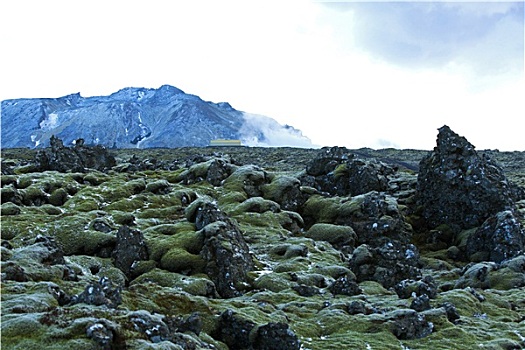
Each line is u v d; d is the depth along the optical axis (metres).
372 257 71.75
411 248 76.00
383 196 97.62
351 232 91.50
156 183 110.62
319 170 126.06
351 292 61.09
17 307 31.83
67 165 125.88
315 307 53.56
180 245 69.31
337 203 103.25
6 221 80.00
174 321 35.44
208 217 75.25
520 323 52.12
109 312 31.34
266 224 93.88
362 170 117.50
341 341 43.19
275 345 38.78
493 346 43.56
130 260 67.38
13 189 94.88
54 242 51.84
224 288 62.44
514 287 67.12
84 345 26.73
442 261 87.25
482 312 55.94
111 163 141.88
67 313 30.50
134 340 28.27
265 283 63.19
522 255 75.50
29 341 27.39
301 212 106.69
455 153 109.12
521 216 103.88
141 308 40.09
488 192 100.69
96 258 67.50
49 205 94.06
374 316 48.62
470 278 71.31
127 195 105.00
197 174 123.06
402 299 57.44
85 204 95.31
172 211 95.88
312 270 70.25
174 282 59.91
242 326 40.94
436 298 57.84
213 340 38.00
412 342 44.78
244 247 71.06
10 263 40.66
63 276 45.19
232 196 107.38
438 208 108.06
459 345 43.59
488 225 90.06
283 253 79.12
